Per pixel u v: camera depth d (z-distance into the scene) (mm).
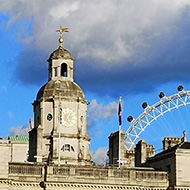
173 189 130250
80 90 146000
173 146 145500
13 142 171125
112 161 143625
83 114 145375
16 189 123875
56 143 141500
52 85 145250
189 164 131875
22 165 125000
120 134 138500
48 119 143625
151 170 132625
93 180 127125
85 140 144500
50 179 125125
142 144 148375
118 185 128000
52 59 146875
